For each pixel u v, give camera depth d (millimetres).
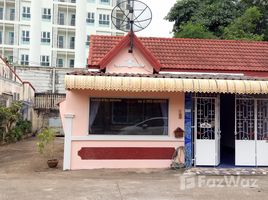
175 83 13477
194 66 16688
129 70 15836
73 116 14414
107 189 10852
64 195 10133
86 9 60594
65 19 60844
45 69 34969
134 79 13438
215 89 13609
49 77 35031
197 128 14977
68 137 14414
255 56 18156
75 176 13117
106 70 15695
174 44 18688
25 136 29172
